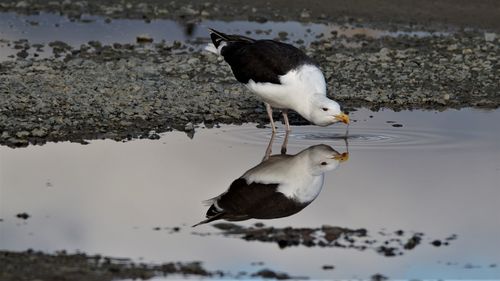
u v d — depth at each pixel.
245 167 13.66
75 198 12.43
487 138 14.88
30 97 16.12
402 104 16.66
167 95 16.56
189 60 18.72
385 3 22.83
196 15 22.16
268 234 11.36
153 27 21.34
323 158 14.01
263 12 22.36
